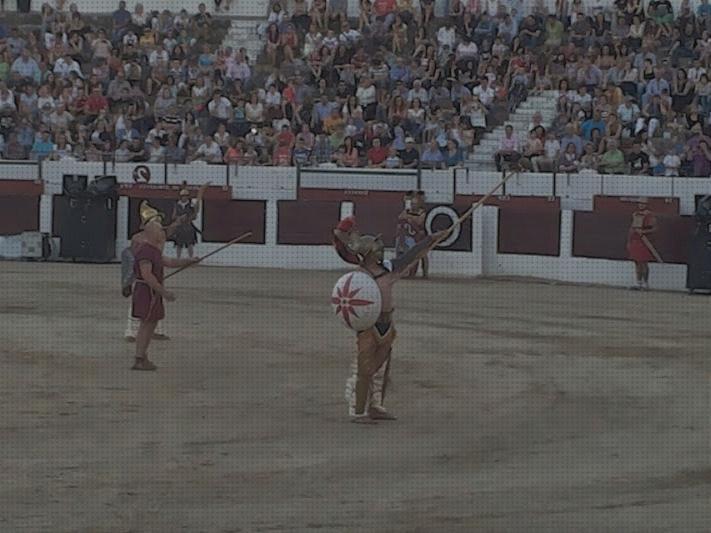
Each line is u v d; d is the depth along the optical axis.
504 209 28.08
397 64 32.41
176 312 20.48
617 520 9.44
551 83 31.73
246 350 16.66
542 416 13.03
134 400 13.40
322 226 28.92
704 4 32.88
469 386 14.53
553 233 27.70
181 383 14.34
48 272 26.75
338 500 9.89
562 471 10.86
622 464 11.11
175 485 10.23
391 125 30.77
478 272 28.05
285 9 35.38
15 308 20.52
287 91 32.06
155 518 9.34
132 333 17.09
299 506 9.70
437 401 13.67
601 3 33.78
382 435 12.09
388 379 12.86
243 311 20.83
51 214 29.62
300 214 29.02
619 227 27.03
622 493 10.20
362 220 28.75
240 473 10.63
